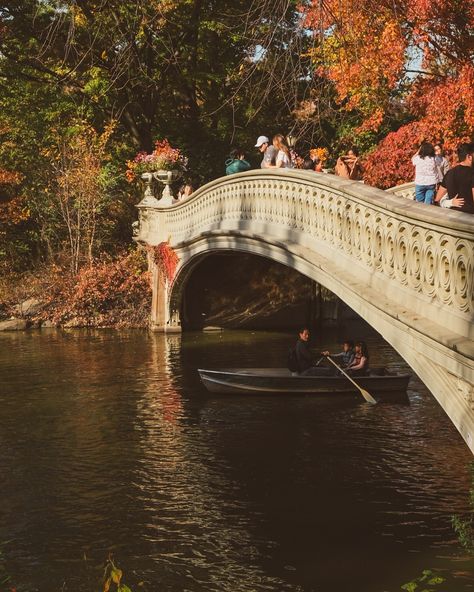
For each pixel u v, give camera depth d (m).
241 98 17.92
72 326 29.48
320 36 10.97
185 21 29.42
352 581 8.77
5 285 31.56
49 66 32.28
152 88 32.38
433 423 14.77
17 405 16.77
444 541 9.71
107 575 9.11
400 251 8.70
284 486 11.67
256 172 15.99
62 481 12.12
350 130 26.62
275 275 28.94
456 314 7.15
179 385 18.42
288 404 16.55
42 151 33.69
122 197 33.41
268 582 8.84
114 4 20.88
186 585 8.85
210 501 11.18
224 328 28.50
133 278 29.45
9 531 10.36
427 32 19.03
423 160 12.32
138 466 12.70
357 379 17.23
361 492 11.32
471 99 19.08
